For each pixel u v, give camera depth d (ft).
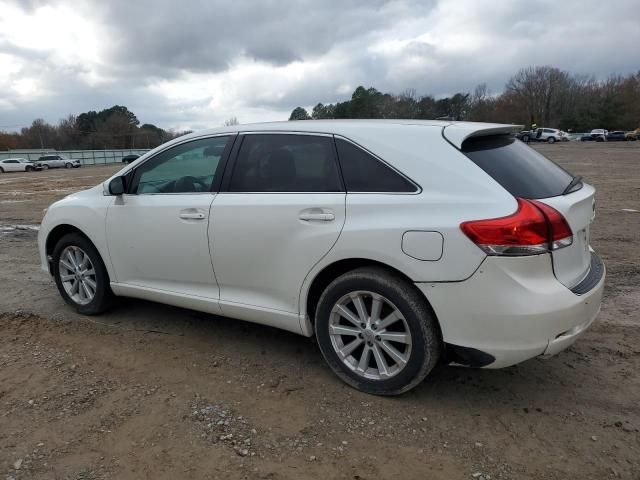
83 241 14.78
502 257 8.83
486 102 335.47
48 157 172.86
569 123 289.33
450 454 8.78
